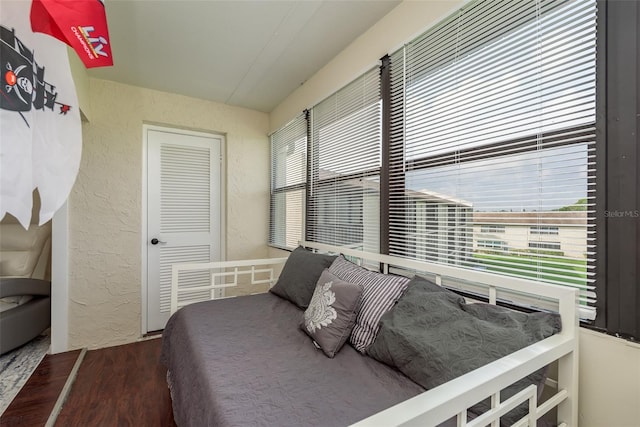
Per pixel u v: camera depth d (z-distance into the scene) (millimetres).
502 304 1230
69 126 765
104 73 2494
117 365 2248
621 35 910
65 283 2438
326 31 1966
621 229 911
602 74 945
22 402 1753
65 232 2439
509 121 1198
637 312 880
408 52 1655
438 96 1488
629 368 893
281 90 2861
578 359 978
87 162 2535
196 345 1384
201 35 1987
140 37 2002
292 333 1528
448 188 1444
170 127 3010
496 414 711
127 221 2684
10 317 2203
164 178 2988
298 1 1681
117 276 2643
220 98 3041
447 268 1368
